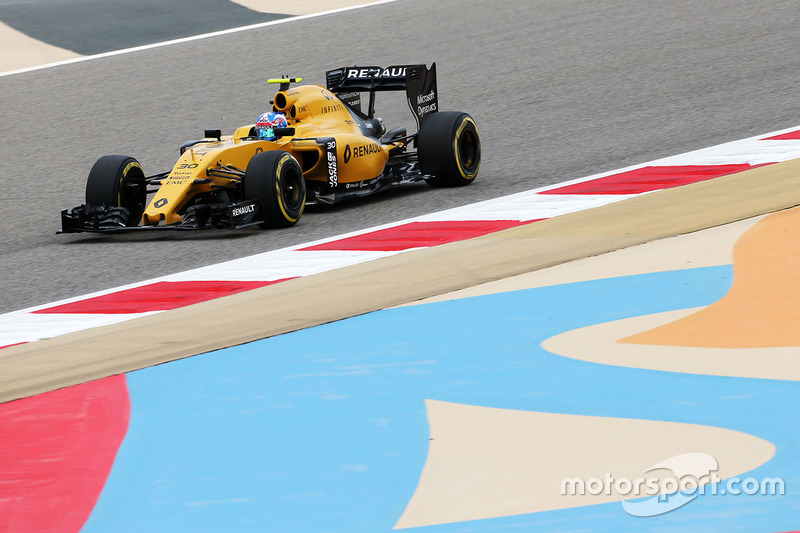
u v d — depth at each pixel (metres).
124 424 17.34
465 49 64.69
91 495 14.63
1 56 69.12
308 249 30.42
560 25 68.00
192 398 18.23
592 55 60.59
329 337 21.05
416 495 13.61
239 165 34.19
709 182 32.94
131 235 35.19
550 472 13.90
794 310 19.70
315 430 16.12
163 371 19.97
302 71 62.25
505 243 28.03
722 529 12.10
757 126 42.88
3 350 23.34
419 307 22.59
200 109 56.31
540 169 40.16
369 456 14.95
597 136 44.84
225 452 15.64
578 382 17.17
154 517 13.74
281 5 81.06
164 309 25.45
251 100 57.31
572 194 34.31
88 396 18.94
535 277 24.08
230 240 32.91
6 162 49.59
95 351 22.17
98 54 68.75
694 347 18.38
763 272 22.31
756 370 16.95
